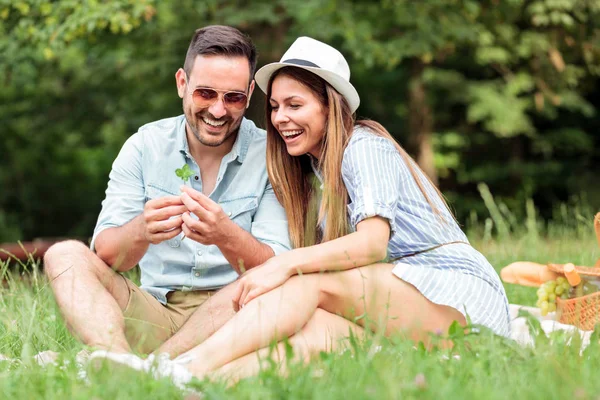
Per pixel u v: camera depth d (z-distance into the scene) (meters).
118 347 3.50
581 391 2.62
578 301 4.54
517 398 2.71
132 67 15.33
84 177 21.16
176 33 14.63
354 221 3.90
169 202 3.83
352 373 2.96
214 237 3.88
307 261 3.66
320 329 3.59
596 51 16.00
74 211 21.08
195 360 3.32
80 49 15.12
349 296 3.75
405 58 17.97
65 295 3.66
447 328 3.84
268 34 14.57
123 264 4.02
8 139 19.58
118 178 4.37
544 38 15.76
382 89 19.25
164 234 3.87
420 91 17.39
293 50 4.17
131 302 4.01
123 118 16.69
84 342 3.57
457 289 3.83
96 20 10.42
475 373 3.00
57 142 19.58
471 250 4.08
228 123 4.27
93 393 2.82
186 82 4.30
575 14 14.93
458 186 20.16
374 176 3.90
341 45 16.59
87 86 16.94
